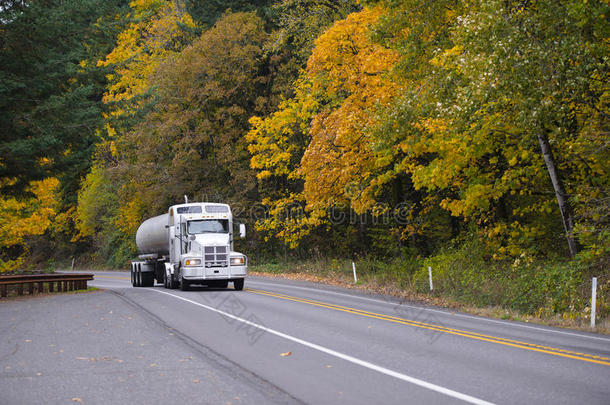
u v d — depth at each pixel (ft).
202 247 79.05
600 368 29.30
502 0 51.88
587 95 55.31
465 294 66.49
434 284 75.61
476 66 51.06
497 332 42.52
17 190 91.50
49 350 33.73
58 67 91.04
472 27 51.34
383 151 74.49
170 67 149.07
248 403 22.31
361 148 87.25
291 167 132.98
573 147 58.90
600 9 49.24
